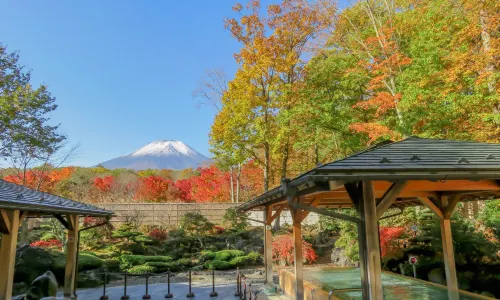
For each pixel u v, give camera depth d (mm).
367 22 14719
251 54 15711
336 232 16422
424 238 9258
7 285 5199
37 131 13320
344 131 13453
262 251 15562
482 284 7449
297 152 18281
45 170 15867
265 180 16781
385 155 3938
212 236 16703
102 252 13891
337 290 6219
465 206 10977
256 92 16016
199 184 22578
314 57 15188
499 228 8797
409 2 12547
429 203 5930
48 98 13469
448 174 3334
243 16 15836
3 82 12570
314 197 6562
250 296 7168
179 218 18109
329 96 13984
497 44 8500
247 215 18031
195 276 12367
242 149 16078
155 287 10383
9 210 5398
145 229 16938
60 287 10281
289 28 15570
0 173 15867
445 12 10391
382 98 10664
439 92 9555
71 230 8375
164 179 23234
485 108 9172
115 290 10008
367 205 3352
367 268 3266
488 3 8836
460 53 9023
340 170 3254
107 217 9117
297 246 6609
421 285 7129
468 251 8000
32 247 11023
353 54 14016
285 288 8539
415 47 10148
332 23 14930
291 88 15062
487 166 3531
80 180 22391
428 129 10070
